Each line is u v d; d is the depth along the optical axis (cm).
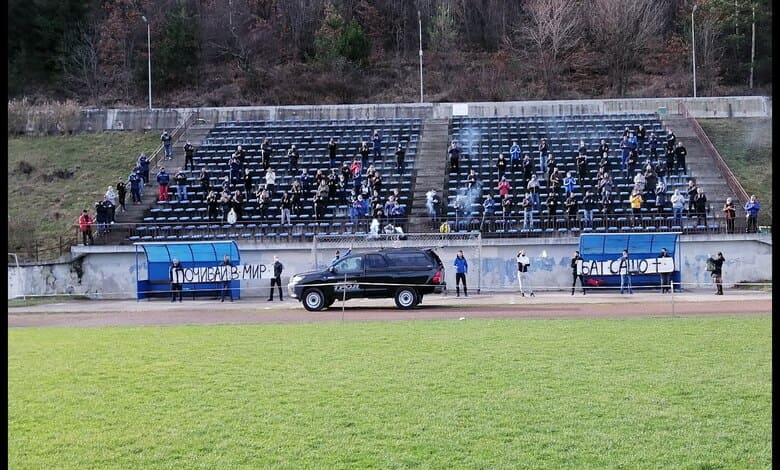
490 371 2077
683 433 1491
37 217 6034
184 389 1922
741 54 10538
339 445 1455
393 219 5381
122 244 5278
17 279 5019
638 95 10206
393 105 7588
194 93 10381
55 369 2195
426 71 11025
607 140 6706
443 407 1708
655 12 11112
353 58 10981
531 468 1316
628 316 3331
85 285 5112
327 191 5700
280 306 4294
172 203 5806
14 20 10331
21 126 7475
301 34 11625
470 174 5850
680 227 5178
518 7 11888
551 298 4462
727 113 7406
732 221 5106
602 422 1573
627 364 2141
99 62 10706
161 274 4991
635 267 4784
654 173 5722
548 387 1878
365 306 4144
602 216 5375
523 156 6469
